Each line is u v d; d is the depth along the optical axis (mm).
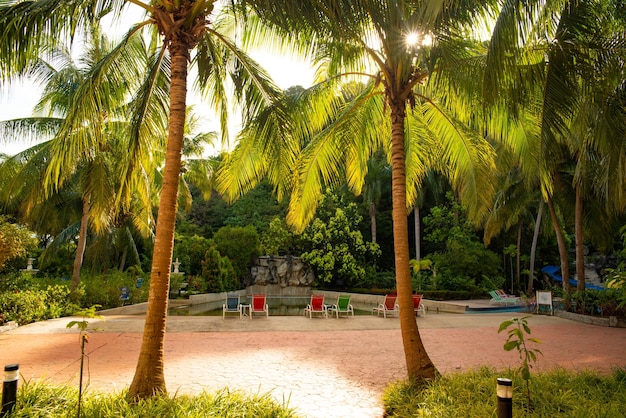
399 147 6082
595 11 5969
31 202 13188
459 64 6047
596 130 6645
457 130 7723
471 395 4719
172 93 4926
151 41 7105
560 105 5527
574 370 6785
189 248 26750
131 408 4043
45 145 13430
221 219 35500
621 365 7398
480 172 8117
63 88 13078
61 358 7348
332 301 24828
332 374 6656
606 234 17484
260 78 6828
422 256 32750
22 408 3846
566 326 12805
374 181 29641
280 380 6273
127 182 6484
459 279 24734
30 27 4656
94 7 5125
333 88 8023
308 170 8336
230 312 15195
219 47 7105
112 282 16719
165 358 7637
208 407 4188
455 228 26609
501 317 14859
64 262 24500
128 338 9445
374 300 23203
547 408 4305
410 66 5988
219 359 7625
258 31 7379
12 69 4766
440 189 28859
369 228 33062
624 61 5691
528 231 30812
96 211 13242
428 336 10789
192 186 38000
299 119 7805
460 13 5309
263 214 34844
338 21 4988
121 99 7379
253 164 8484
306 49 7137
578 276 15758
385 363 7449
